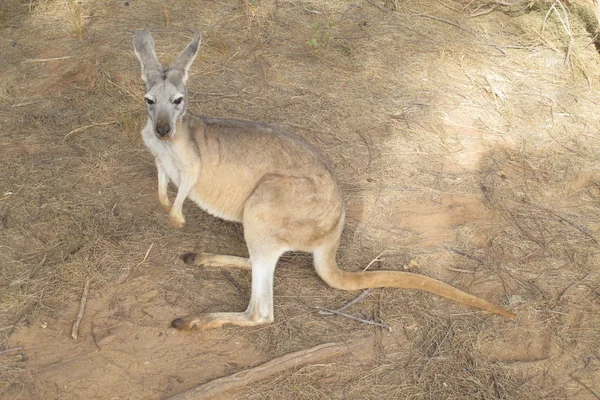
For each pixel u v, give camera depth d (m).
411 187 4.19
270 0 5.34
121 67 4.66
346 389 3.32
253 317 3.45
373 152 4.35
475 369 3.42
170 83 3.47
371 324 3.54
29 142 4.17
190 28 5.03
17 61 4.67
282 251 3.50
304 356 3.38
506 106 4.74
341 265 3.77
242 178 3.54
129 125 4.27
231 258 3.70
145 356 3.36
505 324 3.59
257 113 4.48
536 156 4.43
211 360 3.37
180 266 3.69
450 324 3.57
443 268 3.81
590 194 4.23
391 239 3.92
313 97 4.63
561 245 3.94
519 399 3.34
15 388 3.23
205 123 3.58
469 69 4.99
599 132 4.61
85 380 3.27
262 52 4.91
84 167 4.05
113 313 3.49
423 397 3.31
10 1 5.12
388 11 5.39
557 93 4.87
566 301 3.70
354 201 4.07
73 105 4.41
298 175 3.48
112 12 5.12
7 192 3.90
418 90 4.79
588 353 3.52
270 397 3.27
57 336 3.40
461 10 5.48
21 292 3.51
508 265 3.84
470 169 4.32
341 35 5.13
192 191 3.66
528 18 5.45
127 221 3.84
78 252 3.66
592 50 5.21
